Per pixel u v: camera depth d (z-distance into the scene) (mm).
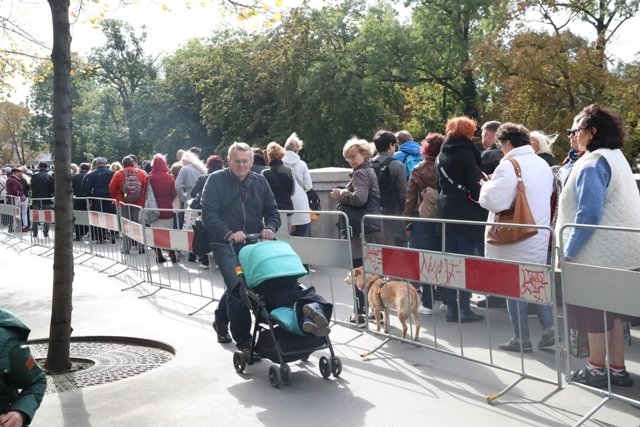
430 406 4828
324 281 9500
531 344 5965
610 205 4777
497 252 5672
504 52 32469
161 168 12617
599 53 30969
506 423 4457
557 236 5086
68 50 6254
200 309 8469
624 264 4707
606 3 33438
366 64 40281
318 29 44562
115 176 13680
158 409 5062
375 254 6652
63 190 6293
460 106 42469
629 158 30125
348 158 7238
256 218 6266
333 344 6605
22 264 13719
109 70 67312
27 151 96312
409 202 7477
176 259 11734
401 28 40250
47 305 9305
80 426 4812
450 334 6676
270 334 5531
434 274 5914
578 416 4520
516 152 5723
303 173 10195
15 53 11398
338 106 42000
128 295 9703
